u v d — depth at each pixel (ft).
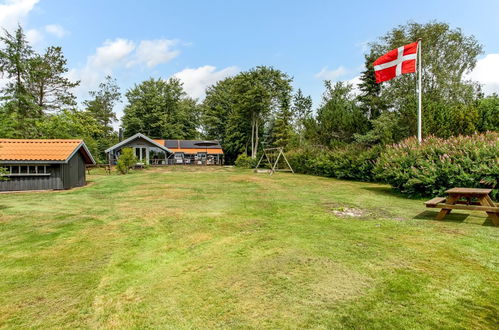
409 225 17.19
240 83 117.19
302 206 23.99
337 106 73.15
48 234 16.85
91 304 9.00
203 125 176.55
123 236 16.30
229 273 11.00
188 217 20.67
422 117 42.88
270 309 8.45
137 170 82.53
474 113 41.34
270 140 125.18
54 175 38.75
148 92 152.97
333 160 54.44
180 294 9.52
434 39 71.36
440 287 9.41
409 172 28.17
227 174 64.80
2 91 73.41
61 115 80.12
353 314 8.02
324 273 10.69
